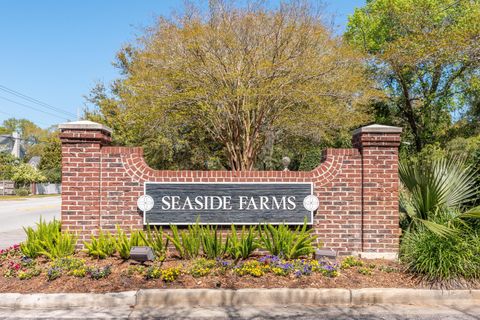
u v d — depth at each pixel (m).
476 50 16.33
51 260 7.31
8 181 47.34
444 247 6.71
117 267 6.95
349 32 26.52
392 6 23.19
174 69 14.02
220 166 23.25
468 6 21.25
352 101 16.11
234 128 16.20
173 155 22.38
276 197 8.23
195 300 6.05
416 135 25.95
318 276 6.64
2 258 7.54
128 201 8.15
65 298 5.96
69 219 8.02
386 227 8.20
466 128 24.91
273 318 5.54
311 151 23.80
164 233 8.12
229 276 6.57
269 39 13.96
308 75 13.87
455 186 8.01
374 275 6.84
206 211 8.16
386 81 24.75
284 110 15.69
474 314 5.75
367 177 8.26
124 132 22.44
